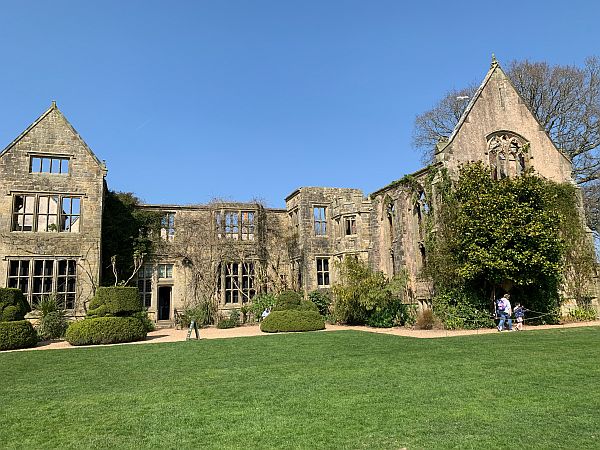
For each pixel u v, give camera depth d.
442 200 24.55
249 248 33.81
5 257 25.27
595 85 34.16
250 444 6.79
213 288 32.34
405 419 7.73
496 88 27.66
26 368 13.70
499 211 21.83
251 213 34.69
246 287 33.94
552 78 36.03
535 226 21.58
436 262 23.59
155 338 22.39
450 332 21.45
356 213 31.83
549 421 7.46
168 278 32.22
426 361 12.93
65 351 17.28
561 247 22.62
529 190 22.53
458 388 9.71
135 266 30.38
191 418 8.11
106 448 6.80
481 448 6.43
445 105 44.16
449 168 25.20
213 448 6.67
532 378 10.44
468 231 22.23
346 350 15.53
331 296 31.44
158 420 8.05
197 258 32.62
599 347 14.51
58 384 11.29
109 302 21.39
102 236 29.27
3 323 18.83
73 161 27.22
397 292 25.97
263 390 10.01
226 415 8.22
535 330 20.45
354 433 7.12
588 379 10.23
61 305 25.78
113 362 14.39
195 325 21.05
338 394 9.47
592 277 26.31
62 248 26.27
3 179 25.77
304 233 33.31
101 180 27.59
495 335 18.78
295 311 25.17
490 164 26.56
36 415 8.57
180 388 10.43
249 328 27.97
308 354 14.94
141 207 32.16
